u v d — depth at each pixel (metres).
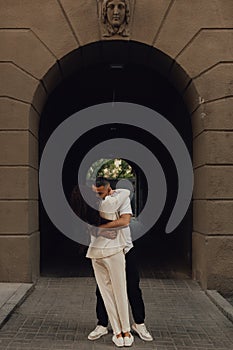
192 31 7.46
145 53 7.88
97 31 7.51
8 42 7.45
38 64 7.45
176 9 7.48
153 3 7.50
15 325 5.36
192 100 7.81
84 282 7.72
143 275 8.47
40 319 5.60
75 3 7.49
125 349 4.64
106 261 4.65
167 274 8.62
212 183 7.25
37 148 8.25
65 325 5.38
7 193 7.34
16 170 7.37
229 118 7.34
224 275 7.09
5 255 7.28
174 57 7.46
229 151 7.28
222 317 5.82
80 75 10.88
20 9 7.46
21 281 7.27
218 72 7.41
